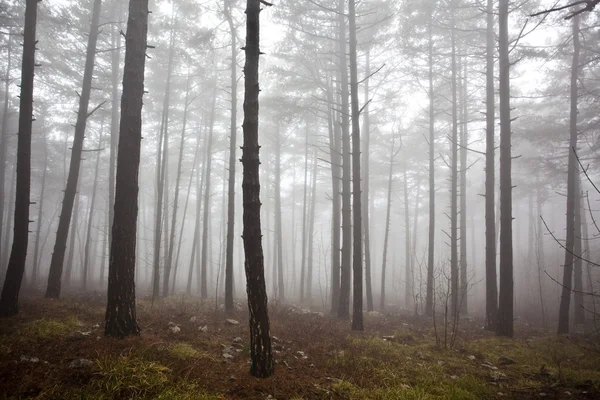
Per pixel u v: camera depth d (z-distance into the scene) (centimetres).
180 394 471
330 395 532
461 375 688
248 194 602
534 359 832
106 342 648
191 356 630
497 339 1044
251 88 623
